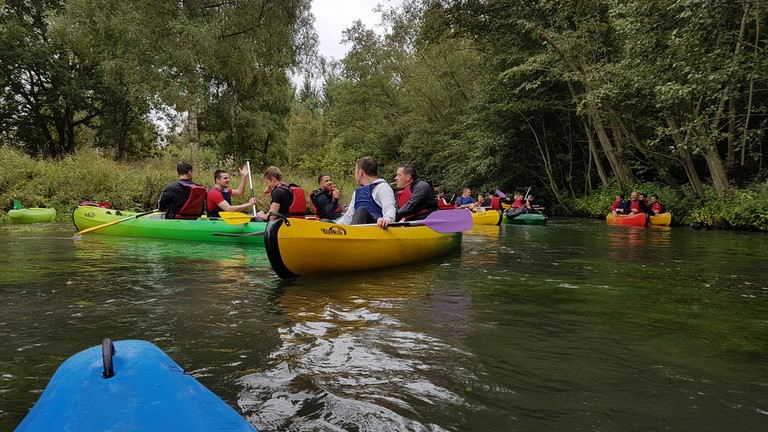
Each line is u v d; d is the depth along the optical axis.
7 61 18.31
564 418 1.58
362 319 2.77
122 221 7.04
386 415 1.59
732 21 8.77
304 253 3.94
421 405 1.67
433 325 2.67
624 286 3.85
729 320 2.83
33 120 20.50
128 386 1.11
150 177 13.31
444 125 24.09
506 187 20.92
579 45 14.16
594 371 2.01
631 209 13.05
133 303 3.08
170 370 1.25
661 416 1.60
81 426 0.96
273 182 6.02
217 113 20.67
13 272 4.16
